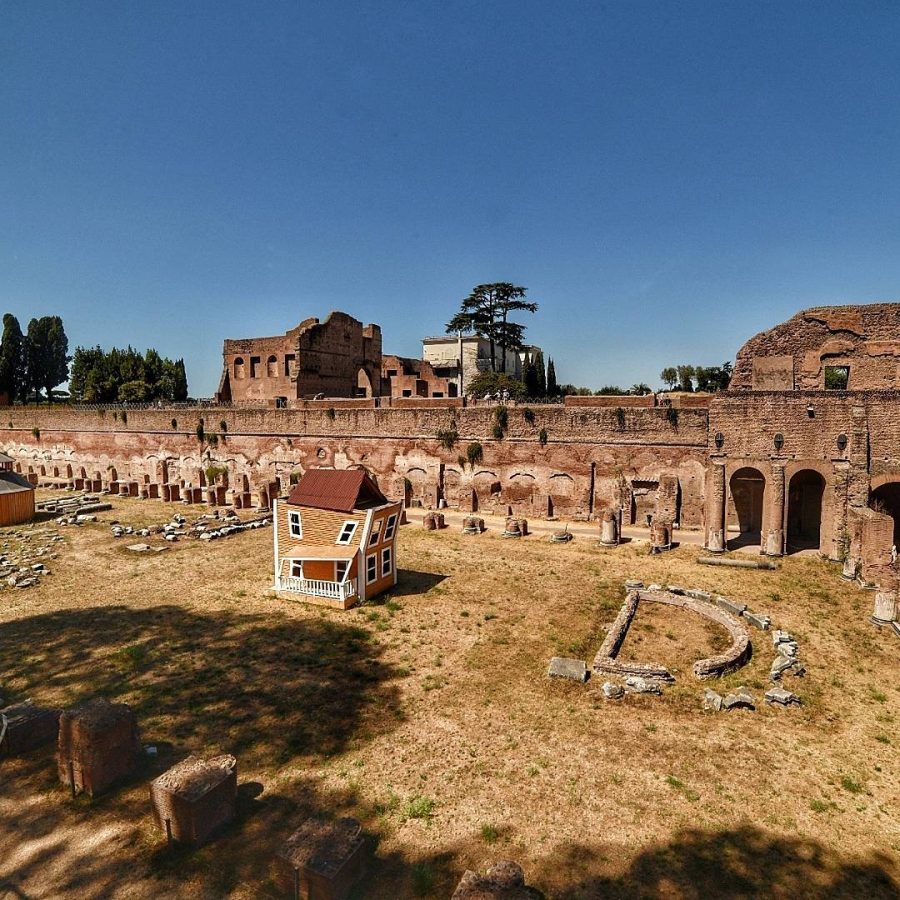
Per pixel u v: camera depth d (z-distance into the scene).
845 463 28.94
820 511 33.25
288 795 12.45
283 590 24.72
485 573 27.75
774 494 29.83
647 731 14.83
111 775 12.66
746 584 25.67
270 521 39.50
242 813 11.91
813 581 26.02
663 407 35.62
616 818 11.77
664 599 23.80
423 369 72.81
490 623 21.88
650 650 19.58
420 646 19.92
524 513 39.75
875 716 15.84
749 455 30.33
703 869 10.50
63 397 112.06
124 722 12.92
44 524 39.81
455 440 41.78
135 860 10.70
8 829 11.52
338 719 15.39
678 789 12.63
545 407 38.78
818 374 33.16
